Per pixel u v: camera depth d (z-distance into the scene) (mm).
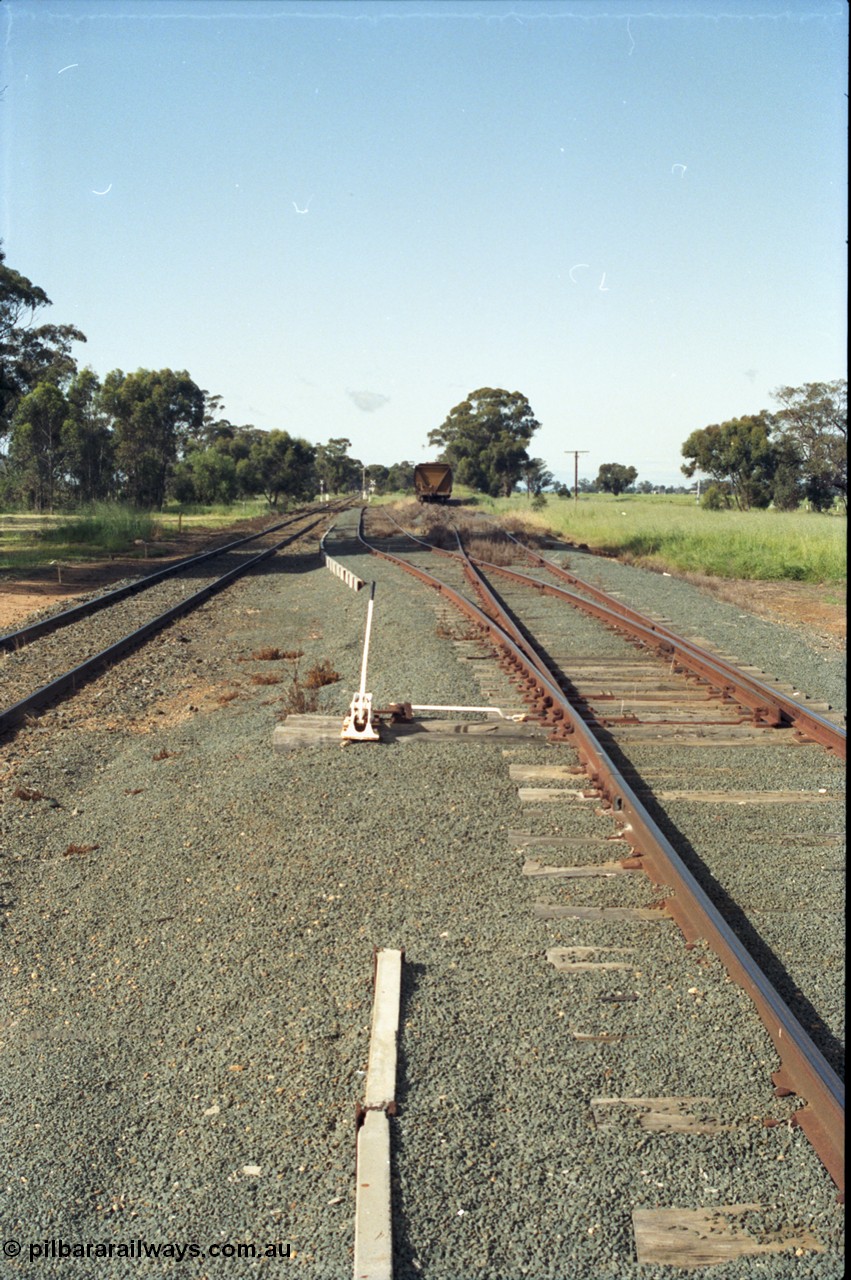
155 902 5840
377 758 8258
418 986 4707
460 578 22562
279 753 8672
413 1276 3086
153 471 73938
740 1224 3277
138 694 11930
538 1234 3248
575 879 5855
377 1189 3367
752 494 72438
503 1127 3730
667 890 5621
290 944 5191
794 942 5176
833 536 29938
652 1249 3189
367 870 6043
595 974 4789
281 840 6605
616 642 13906
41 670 13039
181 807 7512
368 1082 3912
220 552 32938
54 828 7316
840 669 12531
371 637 14531
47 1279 3184
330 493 165625
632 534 33750
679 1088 3936
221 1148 3695
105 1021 4613
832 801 7332
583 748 8172
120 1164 3672
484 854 6223
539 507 61594
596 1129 3713
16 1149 3770
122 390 73938
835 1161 3492
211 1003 4688
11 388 51312
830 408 70062
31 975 5094
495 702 9977
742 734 9133
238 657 14422
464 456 122250
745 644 14344
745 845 6484
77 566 29641
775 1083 3941
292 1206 3395
